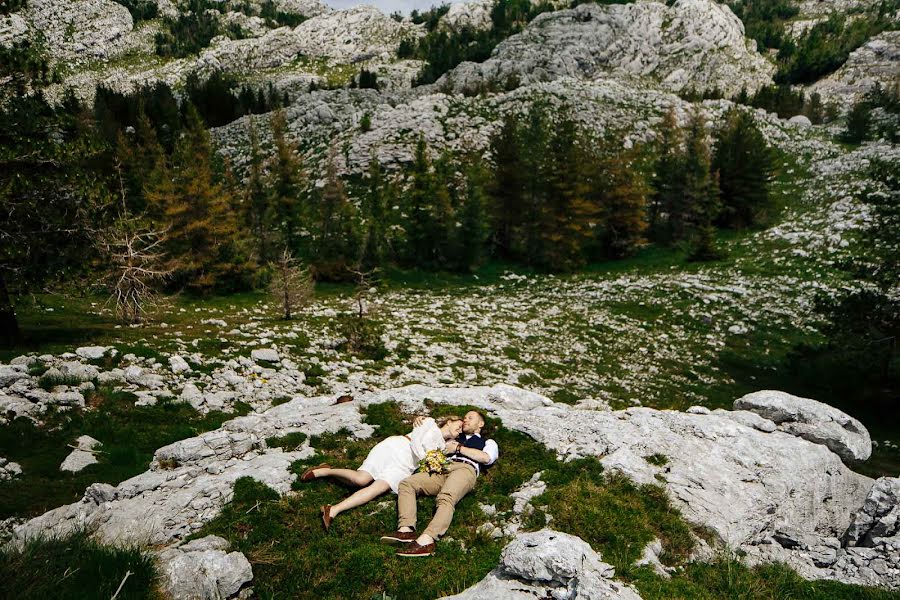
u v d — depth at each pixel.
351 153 69.00
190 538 5.99
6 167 16.59
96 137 18.34
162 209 38.00
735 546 6.17
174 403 13.66
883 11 188.75
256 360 18.66
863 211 44.31
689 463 7.24
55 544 5.58
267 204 49.28
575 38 141.00
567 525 5.83
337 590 5.20
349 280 44.69
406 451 6.88
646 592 4.92
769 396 8.99
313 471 6.79
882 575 5.97
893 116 85.94
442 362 22.64
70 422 11.84
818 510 7.35
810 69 152.00
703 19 152.38
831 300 22.62
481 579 5.18
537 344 27.02
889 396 20.42
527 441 7.95
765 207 53.94
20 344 16.70
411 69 185.38
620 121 76.50
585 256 53.16
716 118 79.56
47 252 17.22
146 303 26.02
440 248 48.44
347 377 18.97
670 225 56.06
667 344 27.70
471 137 70.75
